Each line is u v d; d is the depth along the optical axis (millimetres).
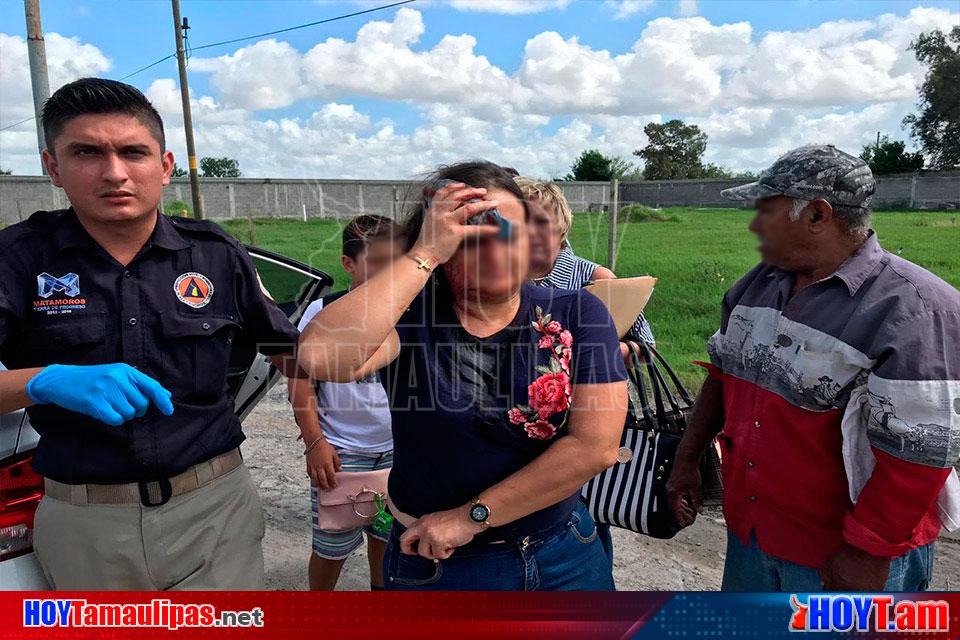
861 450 1366
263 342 1726
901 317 1271
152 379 1343
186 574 1546
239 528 1648
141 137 1359
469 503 1187
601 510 1902
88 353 1420
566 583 1351
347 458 2156
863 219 1352
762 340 1532
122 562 1466
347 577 2779
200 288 1527
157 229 1494
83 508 1439
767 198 1391
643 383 2010
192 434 1509
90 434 1414
